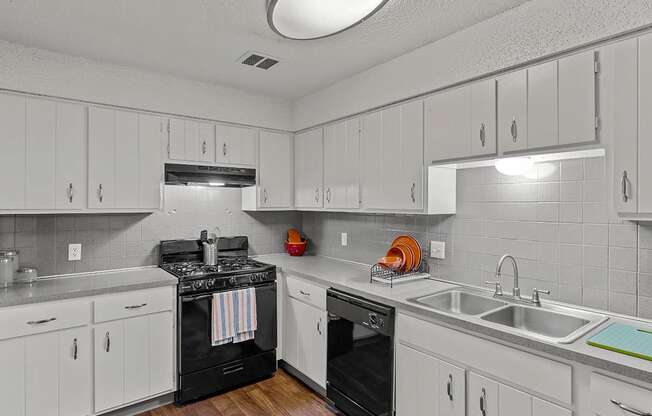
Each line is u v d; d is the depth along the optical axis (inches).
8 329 81.2
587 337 60.2
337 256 140.0
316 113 129.1
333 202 122.6
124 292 96.3
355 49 94.0
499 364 64.5
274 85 123.1
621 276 70.9
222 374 110.0
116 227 118.0
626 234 70.2
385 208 103.6
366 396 90.1
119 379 95.5
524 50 72.2
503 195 89.5
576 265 77.0
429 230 106.7
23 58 92.5
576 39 65.3
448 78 86.0
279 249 154.2
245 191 141.6
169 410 101.9
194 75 114.2
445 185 96.9
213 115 122.6
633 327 64.3
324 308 105.2
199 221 134.4
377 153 106.0
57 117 97.6
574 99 66.3
